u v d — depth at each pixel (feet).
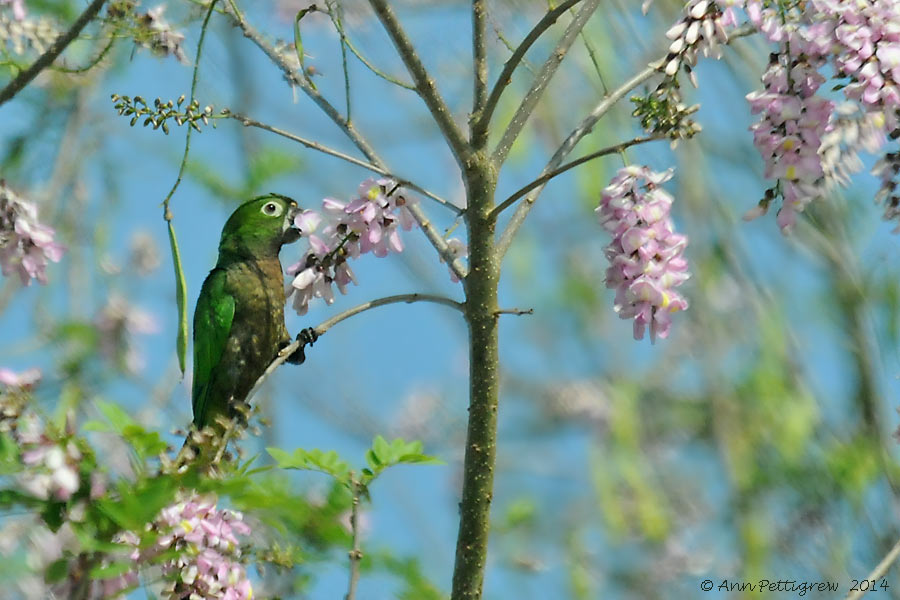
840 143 25.45
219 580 20.42
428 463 23.54
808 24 22.72
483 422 23.95
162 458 19.43
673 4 45.65
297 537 22.62
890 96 21.97
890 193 24.09
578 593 49.93
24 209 25.40
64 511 19.16
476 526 23.90
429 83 24.03
